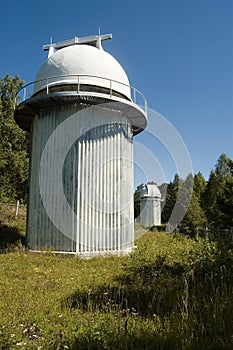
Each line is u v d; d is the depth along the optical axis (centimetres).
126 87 1593
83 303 641
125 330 444
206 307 485
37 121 1539
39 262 1150
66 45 1745
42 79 1514
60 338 448
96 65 1512
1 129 3067
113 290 717
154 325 480
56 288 772
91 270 1023
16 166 2983
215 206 3130
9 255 1260
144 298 646
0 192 2884
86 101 1431
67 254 1331
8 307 605
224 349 386
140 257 1054
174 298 564
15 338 450
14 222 2427
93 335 445
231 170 3772
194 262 793
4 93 3334
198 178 4447
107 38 1691
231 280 615
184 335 418
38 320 529
